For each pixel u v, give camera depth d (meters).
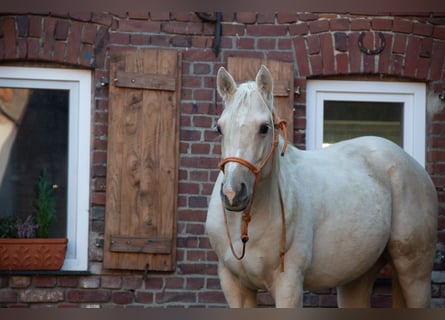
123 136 6.07
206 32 6.23
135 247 6.03
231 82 4.29
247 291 4.69
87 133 6.18
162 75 6.11
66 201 6.17
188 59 6.20
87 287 6.07
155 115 6.09
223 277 4.66
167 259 6.07
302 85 6.25
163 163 6.09
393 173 5.28
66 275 6.06
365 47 6.28
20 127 6.18
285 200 4.53
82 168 6.17
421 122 6.40
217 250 4.60
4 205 6.15
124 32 6.17
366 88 6.38
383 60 6.29
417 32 6.33
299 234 4.60
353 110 6.41
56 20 6.11
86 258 6.11
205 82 6.20
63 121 6.20
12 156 6.17
